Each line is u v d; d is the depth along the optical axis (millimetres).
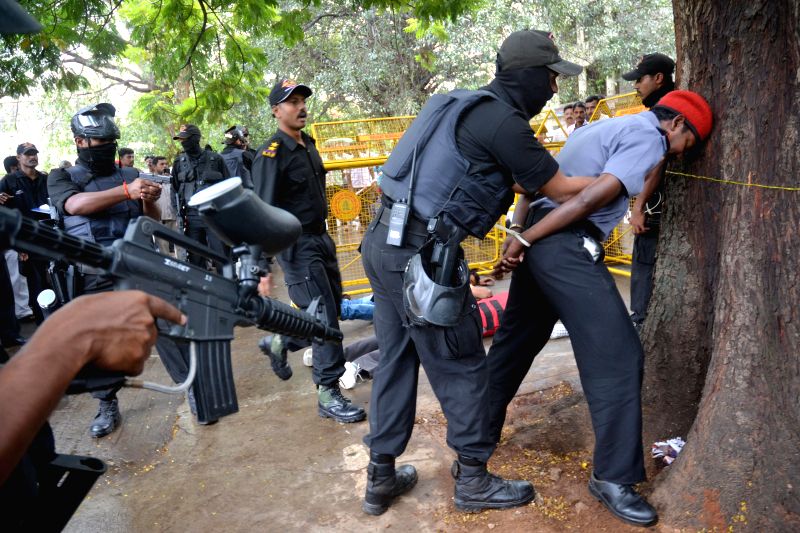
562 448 3062
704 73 2697
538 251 2531
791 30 2379
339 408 3670
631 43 16156
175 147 15117
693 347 3023
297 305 3844
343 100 17047
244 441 3510
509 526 2510
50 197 3520
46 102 16922
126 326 879
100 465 1200
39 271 6359
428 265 2359
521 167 2305
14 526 977
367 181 7031
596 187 2393
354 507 2779
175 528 2736
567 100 18859
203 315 1226
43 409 782
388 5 5609
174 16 5238
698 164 2826
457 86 15789
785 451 2264
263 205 1342
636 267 4402
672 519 2406
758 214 2447
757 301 2400
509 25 14656
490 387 2965
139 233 1124
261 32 5453
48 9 4680
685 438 2943
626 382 2434
